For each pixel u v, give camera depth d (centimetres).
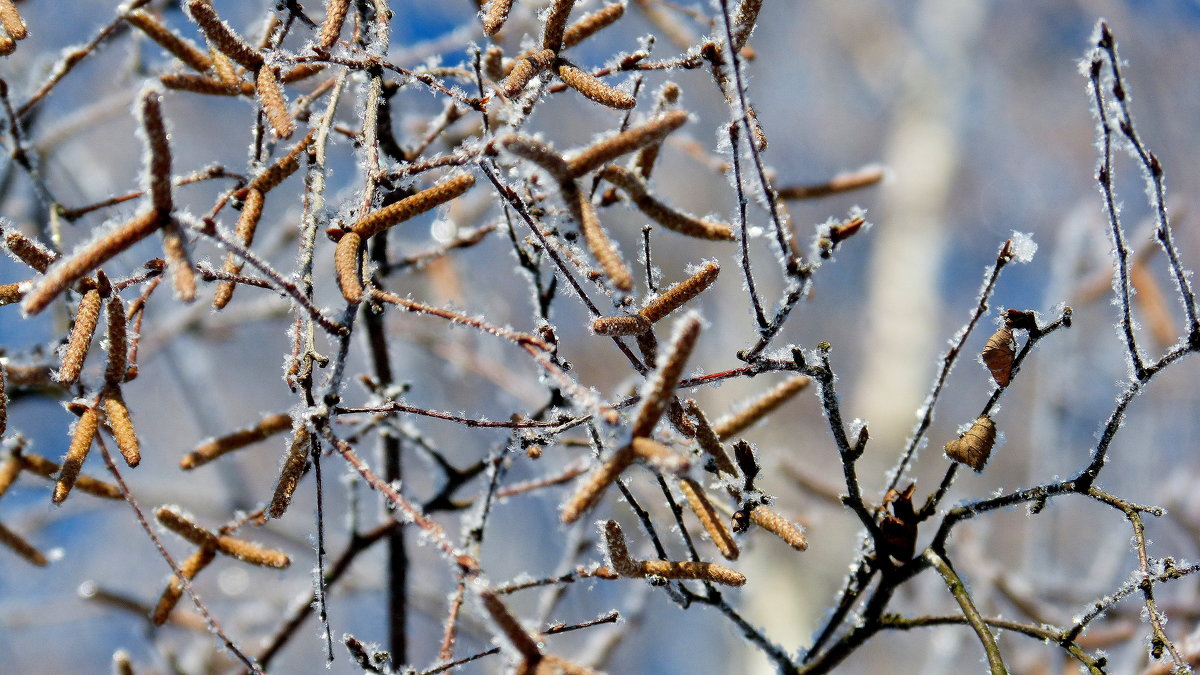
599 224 123
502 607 124
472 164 129
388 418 139
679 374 123
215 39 127
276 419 132
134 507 129
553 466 163
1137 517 128
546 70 129
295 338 128
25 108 135
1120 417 128
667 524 164
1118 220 128
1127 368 128
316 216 128
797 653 131
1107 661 129
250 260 125
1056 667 145
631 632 148
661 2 141
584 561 154
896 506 130
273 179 129
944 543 130
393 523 140
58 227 135
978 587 157
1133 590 128
